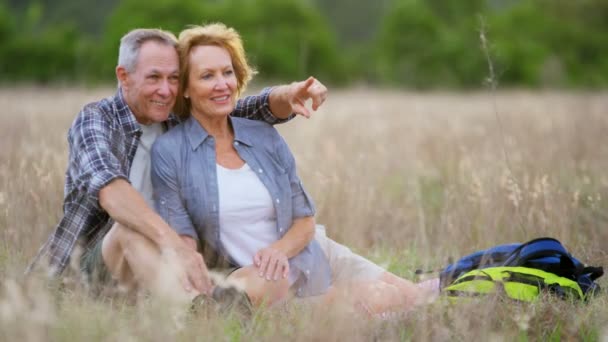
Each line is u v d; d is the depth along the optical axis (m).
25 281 4.92
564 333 4.94
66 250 5.54
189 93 5.57
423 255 7.26
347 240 7.75
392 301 5.39
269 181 5.54
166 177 5.42
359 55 66.25
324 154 10.37
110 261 5.26
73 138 5.46
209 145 5.49
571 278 5.82
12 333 4.08
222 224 5.45
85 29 96.31
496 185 8.05
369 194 8.66
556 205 7.54
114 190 5.13
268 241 5.55
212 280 5.22
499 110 21.08
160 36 5.57
